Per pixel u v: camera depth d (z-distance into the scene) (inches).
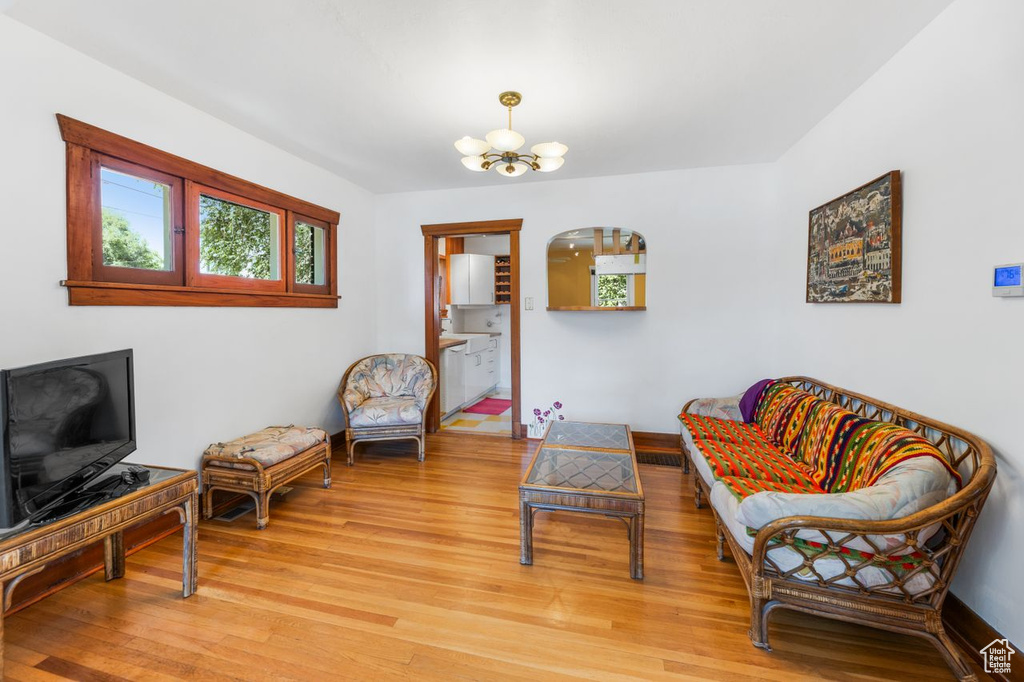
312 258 147.6
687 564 84.3
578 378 163.2
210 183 107.0
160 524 94.8
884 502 57.7
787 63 84.7
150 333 93.7
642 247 161.2
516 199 165.0
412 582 78.6
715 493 81.4
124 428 75.4
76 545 58.7
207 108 103.3
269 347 126.4
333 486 124.4
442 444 164.6
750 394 127.3
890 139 83.5
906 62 78.8
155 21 71.4
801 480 85.4
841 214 99.3
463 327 279.7
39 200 75.2
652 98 98.5
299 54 81.2
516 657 61.1
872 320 89.6
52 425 60.3
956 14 67.1
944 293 70.3
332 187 153.3
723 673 58.4
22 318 73.1
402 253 178.5
